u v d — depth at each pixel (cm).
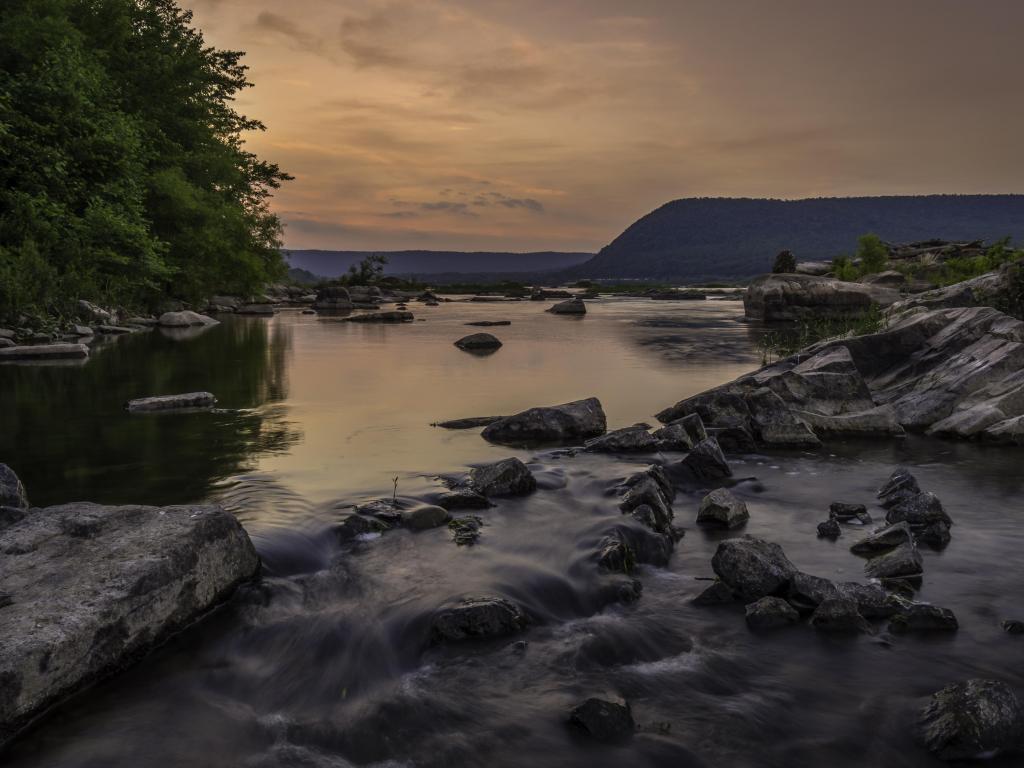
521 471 855
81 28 3653
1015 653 504
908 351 1488
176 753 400
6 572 500
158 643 506
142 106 3975
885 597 567
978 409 1197
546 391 1609
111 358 2125
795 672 484
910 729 420
